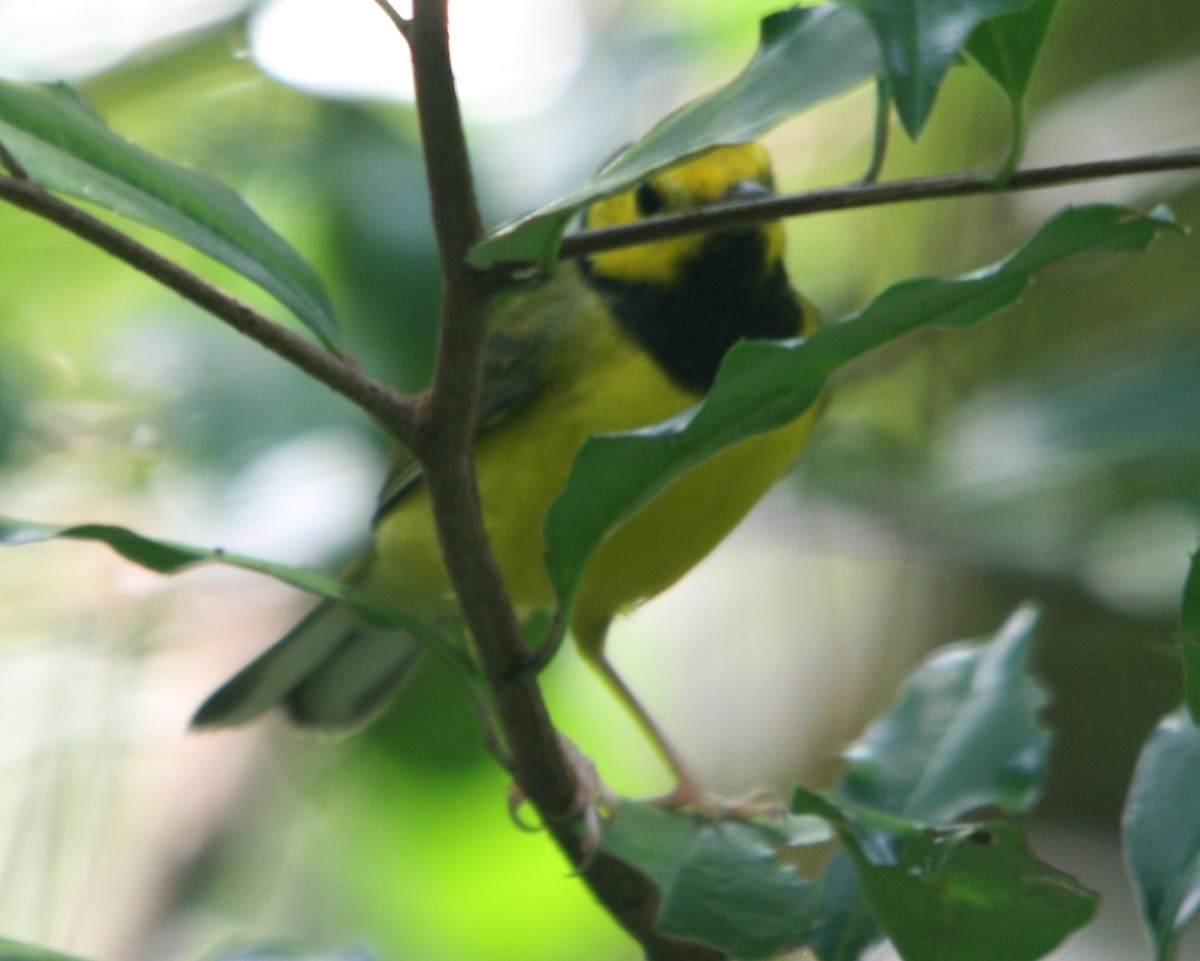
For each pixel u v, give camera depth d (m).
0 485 10.55
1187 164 3.80
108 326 11.27
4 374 10.20
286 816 11.85
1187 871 4.93
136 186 4.52
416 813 11.59
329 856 11.84
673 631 13.58
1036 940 4.69
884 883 4.61
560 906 12.03
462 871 11.88
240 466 10.16
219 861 11.68
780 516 11.80
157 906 11.34
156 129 11.07
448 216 4.04
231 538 10.02
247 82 11.01
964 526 11.34
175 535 10.27
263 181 10.41
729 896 4.80
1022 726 5.92
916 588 13.38
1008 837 4.47
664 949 5.53
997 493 10.81
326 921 11.74
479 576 4.62
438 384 4.31
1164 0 12.65
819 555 12.56
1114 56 12.80
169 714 11.84
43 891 9.50
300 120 10.66
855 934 5.42
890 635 13.32
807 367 4.23
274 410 10.24
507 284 4.08
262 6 10.32
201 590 10.94
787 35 3.96
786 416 4.37
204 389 10.30
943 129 12.82
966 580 12.03
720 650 13.37
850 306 12.38
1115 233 4.01
